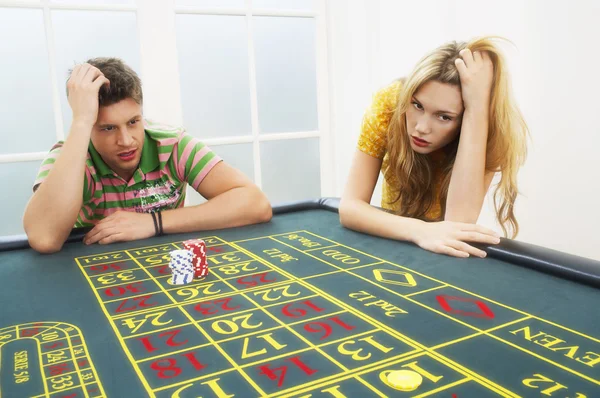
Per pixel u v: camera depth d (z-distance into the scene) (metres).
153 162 1.67
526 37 2.16
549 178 2.16
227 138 2.79
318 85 2.99
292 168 3.12
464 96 1.35
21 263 1.28
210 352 0.74
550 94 2.11
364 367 0.67
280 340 0.77
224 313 0.89
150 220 1.49
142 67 2.53
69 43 2.50
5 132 2.57
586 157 2.03
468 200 1.40
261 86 3.05
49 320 0.90
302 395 0.61
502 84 1.40
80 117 1.47
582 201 2.07
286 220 1.63
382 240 1.34
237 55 2.92
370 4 2.74
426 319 0.83
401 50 2.64
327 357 0.71
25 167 2.53
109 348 0.77
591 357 0.69
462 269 1.08
